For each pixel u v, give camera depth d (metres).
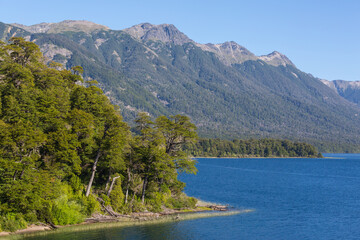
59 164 69.56
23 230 61.31
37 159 66.88
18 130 61.91
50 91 80.81
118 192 78.69
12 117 71.62
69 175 73.19
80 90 86.44
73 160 71.81
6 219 60.00
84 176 79.62
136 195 83.69
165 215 79.12
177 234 63.97
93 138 76.94
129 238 60.88
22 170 60.94
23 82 81.69
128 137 83.69
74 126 73.69
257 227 70.31
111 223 70.31
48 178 65.00
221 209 88.00
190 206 87.94
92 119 77.44
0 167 59.56
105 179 81.94
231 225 71.50
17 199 59.97
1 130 61.62
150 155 82.88
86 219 70.50
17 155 62.81
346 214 84.31
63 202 67.75
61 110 78.56
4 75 81.50
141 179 85.88
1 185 59.44
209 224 71.94
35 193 61.69
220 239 61.75
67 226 66.31
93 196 74.75
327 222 75.56
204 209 87.81
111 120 79.38
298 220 77.06
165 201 86.81
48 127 73.75
